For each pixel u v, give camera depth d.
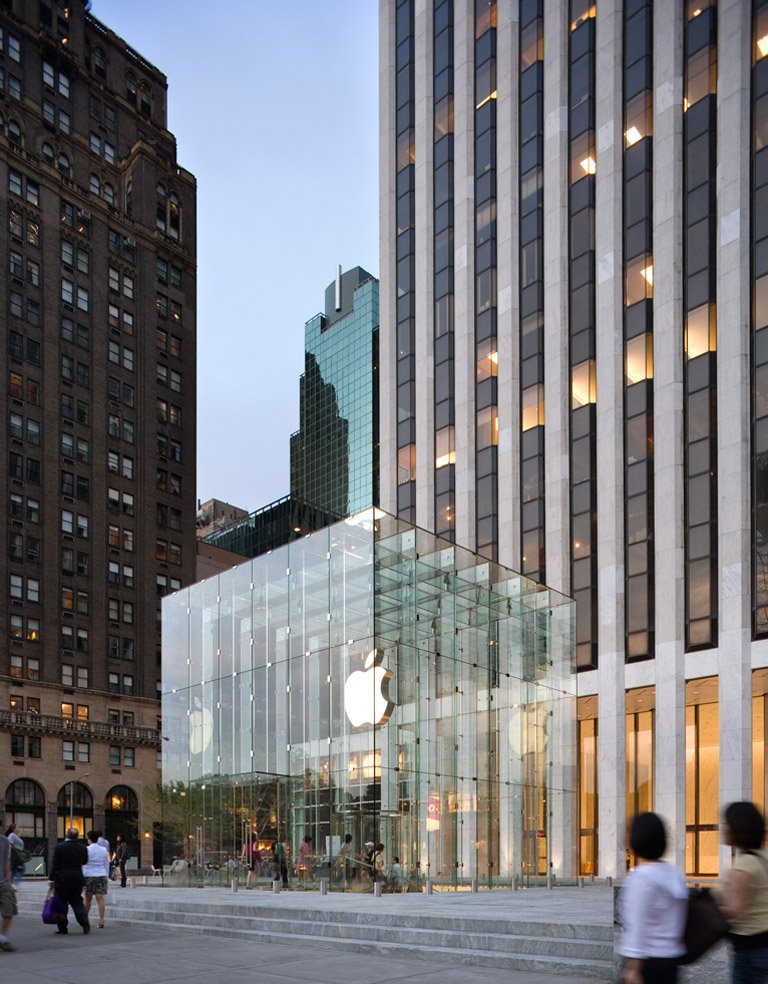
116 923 22.11
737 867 7.13
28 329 89.19
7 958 15.97
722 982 10.71
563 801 36.53
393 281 64.44
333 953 16.16
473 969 13.95
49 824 80.12
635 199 48.56
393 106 66.81
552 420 50.91
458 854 30.88
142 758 89.12
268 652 33.72
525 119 56.19
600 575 46.44
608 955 13.66
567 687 38.44
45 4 97.81
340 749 29.89
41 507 86.94
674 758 41.41
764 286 41.72
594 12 52.41
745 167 43.22
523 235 55.06
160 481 99.38
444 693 31.77
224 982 13.12
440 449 58.16
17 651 82.19
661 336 45.78
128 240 101.19
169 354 103.50
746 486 40.91
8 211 89.31
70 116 98.44
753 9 43.91
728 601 40.66
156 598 95.69
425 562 32.22
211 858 34.53
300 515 161.12
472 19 61.28
